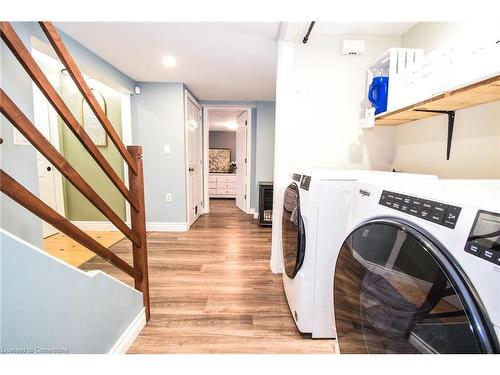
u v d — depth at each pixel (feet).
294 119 6.89
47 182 10.28
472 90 3.45
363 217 2.93
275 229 7.44
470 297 1.52
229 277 7.26
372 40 6.67
